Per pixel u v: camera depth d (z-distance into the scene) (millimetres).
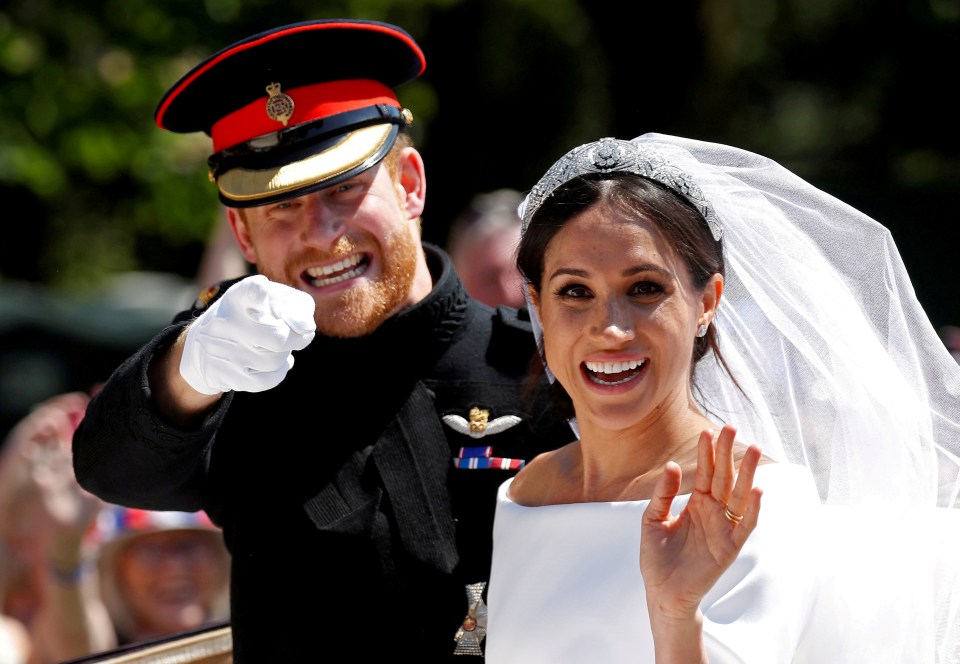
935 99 39438
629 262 8578
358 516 10703
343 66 11086
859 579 8992
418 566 10609
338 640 10547
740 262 9680
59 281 36844
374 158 10867
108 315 29438
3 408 27594
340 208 10789
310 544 10742
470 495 10836
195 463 10242
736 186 9758
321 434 10984
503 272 17969
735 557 7527
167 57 31047
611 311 8617
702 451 7629
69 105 30688
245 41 10836
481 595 10531
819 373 9695
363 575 10625
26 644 14969
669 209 8703
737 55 38562
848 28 39469
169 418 9664
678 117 38250
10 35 30344
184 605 15125
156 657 11461
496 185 36500
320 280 10906
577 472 9508
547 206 8969
